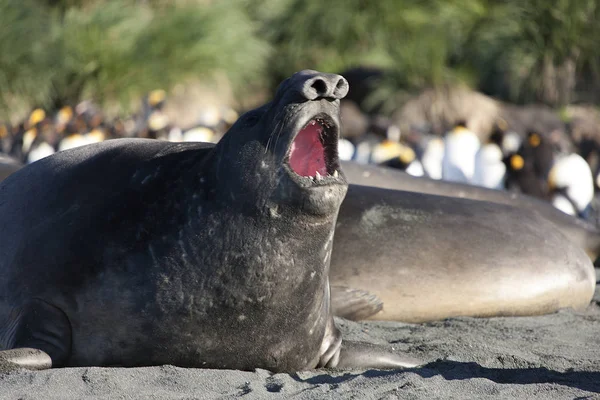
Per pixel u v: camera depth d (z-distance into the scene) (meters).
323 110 18.11
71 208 20.39
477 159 64.38
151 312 19.02
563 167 61.69
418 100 90.00
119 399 17.17
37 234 20.38
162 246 19.14
